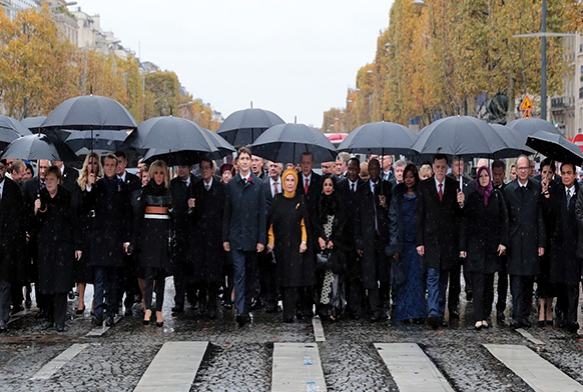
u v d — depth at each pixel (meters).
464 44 39.00
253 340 11.05
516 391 8.60
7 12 86.12
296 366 9.55
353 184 12.66
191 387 8.69
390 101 76.00
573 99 59.25
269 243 12.41
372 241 12.42
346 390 8.59
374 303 12.47
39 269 11.47
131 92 110.12
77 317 12.80
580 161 11.86
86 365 9.59
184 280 13.23
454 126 11.87
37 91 55.31
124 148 12.99
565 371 9.46
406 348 10.54
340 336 11.34
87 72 74.81
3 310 11.72
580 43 57.66
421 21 60.84
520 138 14.10
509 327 12.09
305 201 13.11
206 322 12.42
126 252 12.24
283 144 14.34
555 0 35.03
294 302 12.37
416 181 12.26
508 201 11.94
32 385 8.74
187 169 13.34
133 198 12.08
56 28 58.09
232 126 17.25
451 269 12.50
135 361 9.80
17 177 13.11
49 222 11.51
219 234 12.73
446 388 8.68
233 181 12.30
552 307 13.59
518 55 35.78
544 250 11.89
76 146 15.35
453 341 11.02
